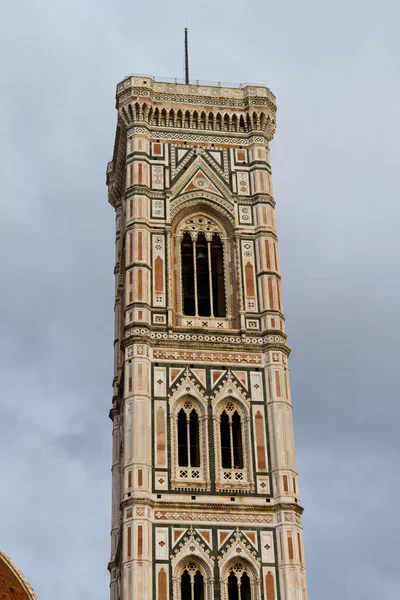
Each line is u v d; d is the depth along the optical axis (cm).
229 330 10812
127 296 10912
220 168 11769
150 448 10112
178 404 10388
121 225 12719
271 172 11925
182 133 11925
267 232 11406
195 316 10900
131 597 9412
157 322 10775
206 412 10350
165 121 11975
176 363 10575
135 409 10244
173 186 11550
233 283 11138
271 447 10275
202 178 11662
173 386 10450
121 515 10025
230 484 10050
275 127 12344
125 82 12069
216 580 9606
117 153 12644
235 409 10462
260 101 12144
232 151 11906
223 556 9712
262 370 10669
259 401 10500
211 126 12019
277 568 9719
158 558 9625
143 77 12094
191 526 9800
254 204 11594
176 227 11362
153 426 10231
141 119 11888
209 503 9912
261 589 9619
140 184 11475
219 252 11425
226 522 9862
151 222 11312
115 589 10862
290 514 9925
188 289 11200
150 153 11738
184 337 10719
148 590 9469
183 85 12144
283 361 10744
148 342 10606
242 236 11375
